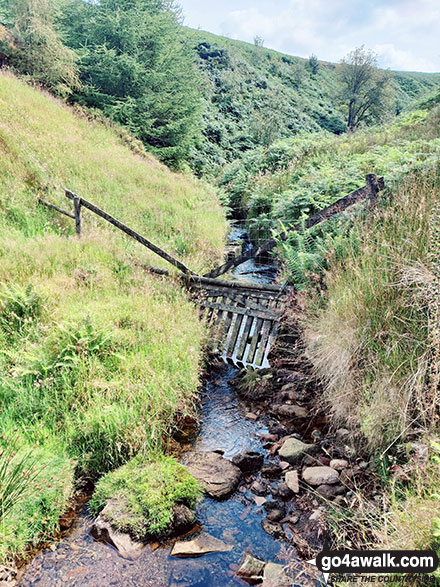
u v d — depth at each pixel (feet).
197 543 9.68
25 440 11.56
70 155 35.91
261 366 18.76
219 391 16.90
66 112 47.96
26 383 13.66
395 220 15.34
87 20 59.88
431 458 9.14
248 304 20.56
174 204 38.58
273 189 43.34
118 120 57.47
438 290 11.09
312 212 30.50
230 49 167.63
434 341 10.74
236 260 23.31
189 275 22.57
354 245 17.69
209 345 19.80
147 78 59.93
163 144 64.13
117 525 9.80
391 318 12.82
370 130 59.67
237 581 8.70
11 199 26.14
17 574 8.78
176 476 11.19
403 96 239.91
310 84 201.05
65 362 14.56
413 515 7.87
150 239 29.78
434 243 12.44
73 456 11.75
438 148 27.91
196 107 66.95
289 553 9.30
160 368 15.35
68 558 9.22
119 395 13.75
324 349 14.79
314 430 13.73
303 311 18.13
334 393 14.05
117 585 8.59
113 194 34.35
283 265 23.02
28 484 9.73
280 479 11.84
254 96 137.59
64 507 10.46
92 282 20.21
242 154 88.69
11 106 37.40
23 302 16.74
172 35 65.67
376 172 28.78
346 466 11.59
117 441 12.18
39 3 52.42
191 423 14.52
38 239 22.90
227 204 56.18
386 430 11.35
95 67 57.11
